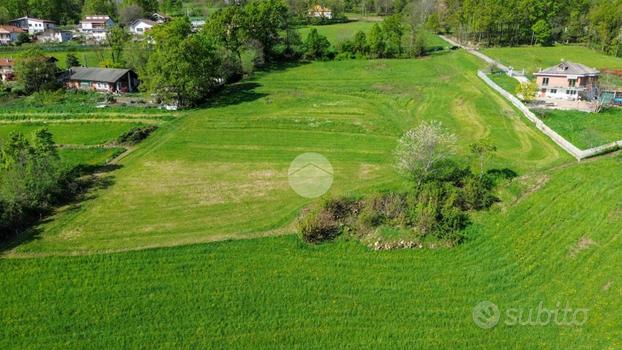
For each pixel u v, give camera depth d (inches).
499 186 1904.5
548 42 5339.6
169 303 1306.6
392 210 1674.5
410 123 2773.1
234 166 2204.7
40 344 1171.3
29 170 1785.2
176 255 1504.7
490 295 1338.6
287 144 2474.2
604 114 2719.0
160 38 3253.0
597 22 4867.1
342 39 4889.3
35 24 6176.2
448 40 5551.2
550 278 1387.8
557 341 1176.2
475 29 5128.0
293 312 1282.0
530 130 2573.8
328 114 2982.3
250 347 1175.0
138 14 6614.2
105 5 7096.5
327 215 1668.3
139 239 1592.0
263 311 1284.4
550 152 2249.0
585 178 1929.1
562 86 3120.1
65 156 2315.5
